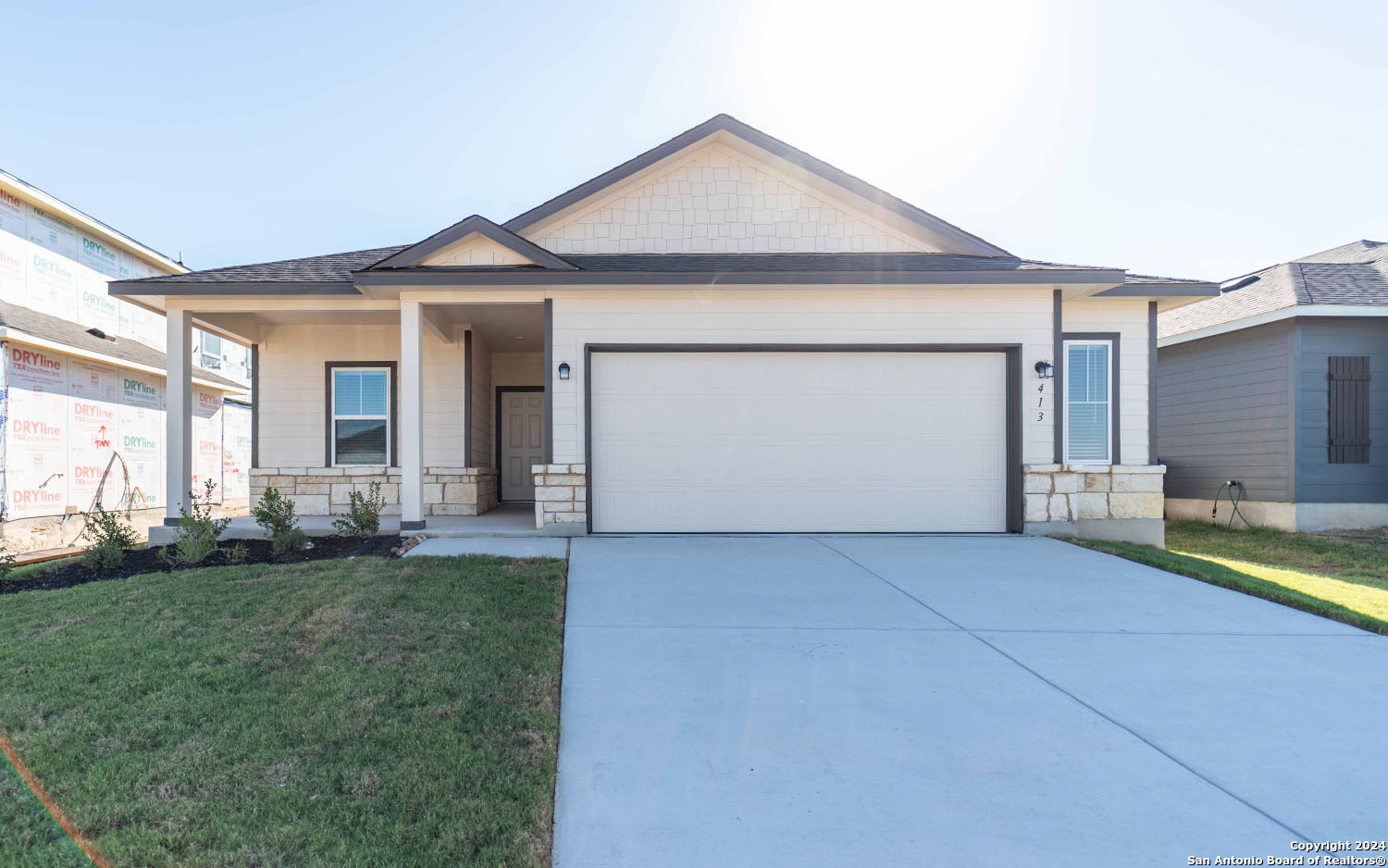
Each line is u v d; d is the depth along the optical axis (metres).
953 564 7.13
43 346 11.27
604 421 8.91
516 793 2.80
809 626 5.01
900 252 9.80
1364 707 3.70
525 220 9.54
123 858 2.40
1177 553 8.24
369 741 3.21
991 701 3.77
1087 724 3.49
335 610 5.12
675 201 9.80
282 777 2.91
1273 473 12.45
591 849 2.49
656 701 3.74
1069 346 9.43
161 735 3.27
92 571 6.82
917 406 9.05
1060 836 2.56
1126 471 9.15
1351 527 11.98
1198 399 14.20
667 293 8.88
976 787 2.90
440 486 11.06
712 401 8.98
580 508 8.77
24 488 11.27
